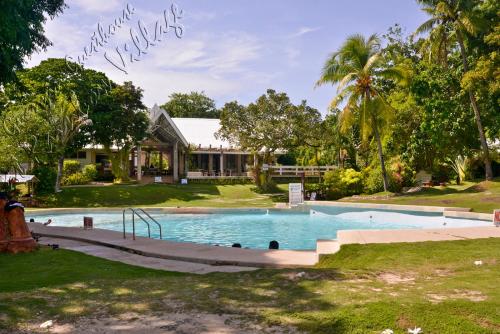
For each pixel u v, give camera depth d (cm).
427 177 3803
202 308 580
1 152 2858
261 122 3706
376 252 970
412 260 877
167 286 714
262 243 1694
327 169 4547
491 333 469
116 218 2436
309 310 550
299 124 3669
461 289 629
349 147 4550
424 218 2069
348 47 3167
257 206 2783
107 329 512
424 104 3294
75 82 3666
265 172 3894
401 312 525
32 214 2467
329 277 727
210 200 3362
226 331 495
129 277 824
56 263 970
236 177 4344
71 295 667
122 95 3888
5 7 1000
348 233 1234
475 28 2955
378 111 3128
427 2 3170
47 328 521
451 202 2352
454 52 3581
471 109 3272
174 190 3688
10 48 1132
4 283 773
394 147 3653
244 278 753
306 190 3428
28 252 1103
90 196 3275
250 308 571
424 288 642
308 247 1608
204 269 914
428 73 3312
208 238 1819
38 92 3500
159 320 539
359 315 521
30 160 3206
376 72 3162
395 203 2541
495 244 1005
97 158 5175
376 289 640
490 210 2014
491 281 676
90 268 916
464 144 3359
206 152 4647
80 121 3300
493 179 3000
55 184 3303
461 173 3681
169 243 1206
